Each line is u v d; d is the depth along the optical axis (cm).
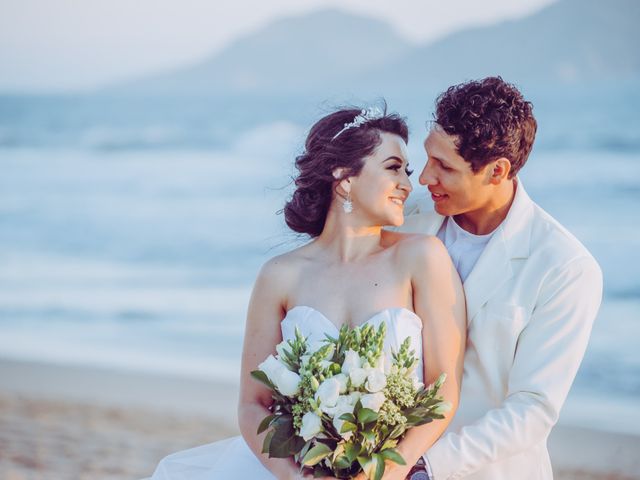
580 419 799
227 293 1347
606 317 1140
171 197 2073
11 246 1730
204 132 2981
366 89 4919
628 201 1708
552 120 2419
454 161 310
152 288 1383
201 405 782
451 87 320
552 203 1727
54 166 2500
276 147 2695
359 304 311
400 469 287
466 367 321
